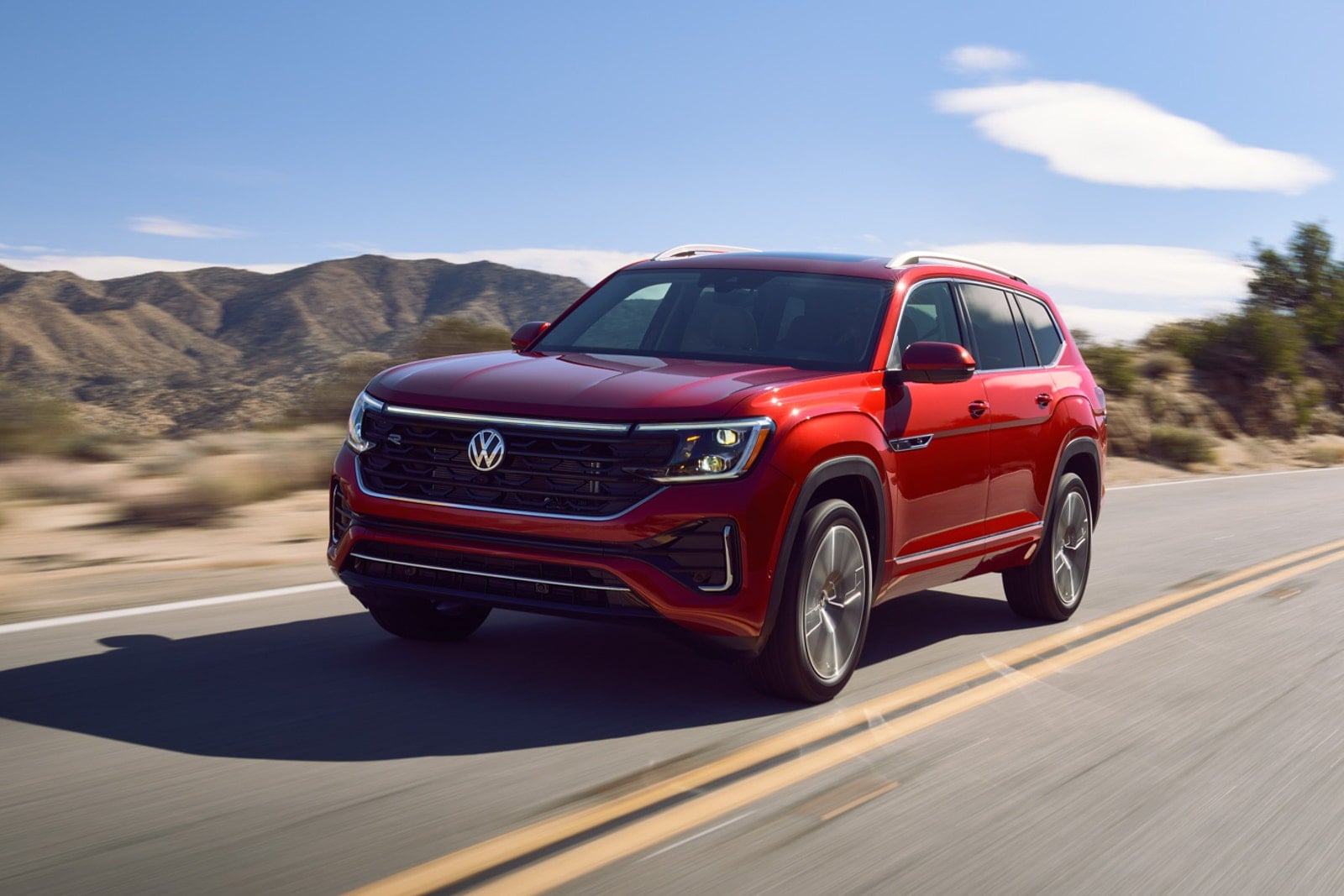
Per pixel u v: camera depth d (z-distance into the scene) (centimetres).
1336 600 868
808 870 353
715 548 475
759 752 457
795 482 494
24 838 346
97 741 436
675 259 677
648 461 471
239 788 393
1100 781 453
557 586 479
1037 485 699
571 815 384
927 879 353
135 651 566
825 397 527
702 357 575
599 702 514
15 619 629
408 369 548
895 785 433
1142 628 741
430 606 584
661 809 394
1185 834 405
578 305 664
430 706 496
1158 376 2902
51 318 19275
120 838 348
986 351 674
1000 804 421
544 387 499
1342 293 3709
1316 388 3175
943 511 606
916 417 579
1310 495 1723
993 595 834
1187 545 1134
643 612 472
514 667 563
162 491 1102
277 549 908
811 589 512
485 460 483
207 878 322
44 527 946
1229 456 2536
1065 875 364
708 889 335
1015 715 537
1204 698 584
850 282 619
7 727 448
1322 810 438
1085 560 769
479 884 327
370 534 508
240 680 522
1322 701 589
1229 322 3094
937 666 617
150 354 19650
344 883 323
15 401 1272
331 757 429
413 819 373
